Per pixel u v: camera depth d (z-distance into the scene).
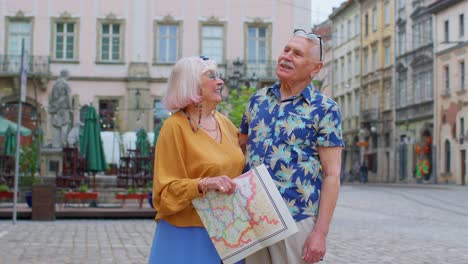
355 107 63.31
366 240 11.57
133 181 20.59
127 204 20.50
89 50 37.66
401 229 13.85
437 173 47.25
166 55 38.09
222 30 38.25
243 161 3.86
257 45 38.38
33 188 15.65
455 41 44.53
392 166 54.25
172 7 38.09
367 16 60.44
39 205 15.65
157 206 3.73
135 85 37.41
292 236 3.69
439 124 47.06
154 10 38.00
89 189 21.98
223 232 3.54
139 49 37.81
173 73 3.82
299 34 3.84
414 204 23.12
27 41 37.41
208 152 3.74
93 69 37.53
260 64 38.09
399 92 53.84
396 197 27.83
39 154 22.98
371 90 59.09
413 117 50.78
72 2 37.62
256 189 3.52
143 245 10.41
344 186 43.41
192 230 3.71
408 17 52.09
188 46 38.12
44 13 37.47
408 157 51.06
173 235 3.73
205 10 38.22
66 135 27.12
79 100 37.41
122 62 37.66
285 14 38.38
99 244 10.52
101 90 37.50
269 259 3.83
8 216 15.85
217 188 3.51
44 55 37.34
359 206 22.09
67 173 20.39
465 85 44.12
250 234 3.51
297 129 3.73
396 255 9.50
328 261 8.83
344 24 67.00
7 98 37.00
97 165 20.30
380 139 56.56
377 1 57.50
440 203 23.69
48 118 37.03
